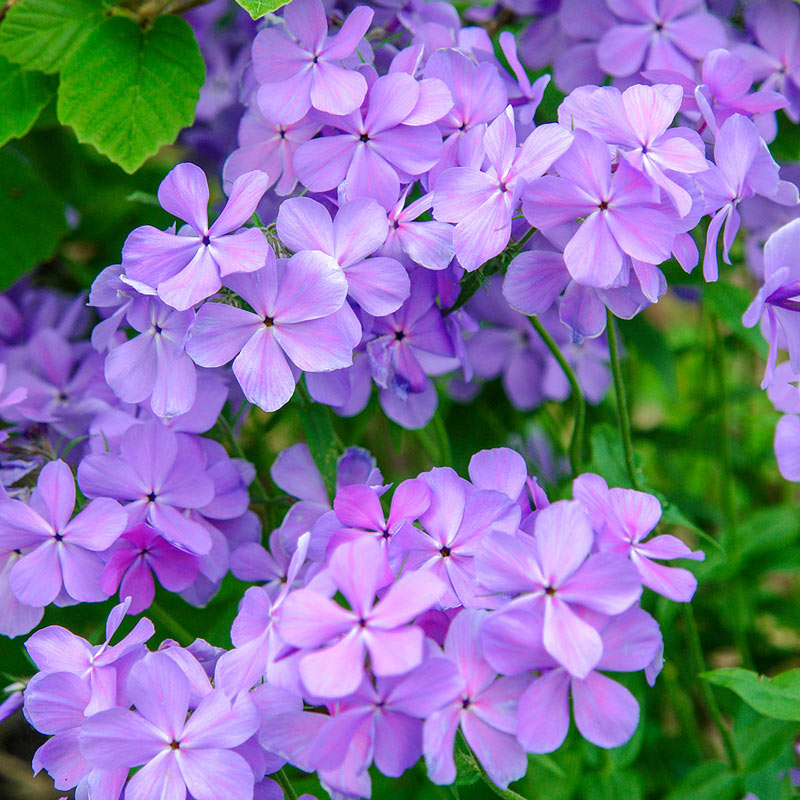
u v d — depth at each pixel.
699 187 0.52
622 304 0.53
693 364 0.83
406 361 0.55
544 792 0.59
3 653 0.60
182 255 0.52
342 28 0.55
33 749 0.68
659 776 0.64
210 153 0.65
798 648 0.68
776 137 0.61
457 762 0.52
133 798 0.50
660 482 0.71
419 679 0.49
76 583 0.54
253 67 0.56
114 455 0.54
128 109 0.57
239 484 0.56
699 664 0.59
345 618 0.49
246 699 0.50
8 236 0.63
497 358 0.63
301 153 0.54
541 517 0.50
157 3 0.58
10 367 0.61
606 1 0.60
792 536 0.64
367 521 0.51
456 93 0.55
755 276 0.64
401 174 0.54
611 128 0.52
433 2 0.59
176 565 0.55
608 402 0.67
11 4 0.58
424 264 0.53
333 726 0.48
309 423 0.56
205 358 0.52
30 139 0.65
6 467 0.57
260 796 0.51
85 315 0.64
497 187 0.53
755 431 0.77
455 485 0.51
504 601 0.50
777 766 0.59
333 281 0.52
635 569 0.49
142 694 0.50
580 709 0.50
